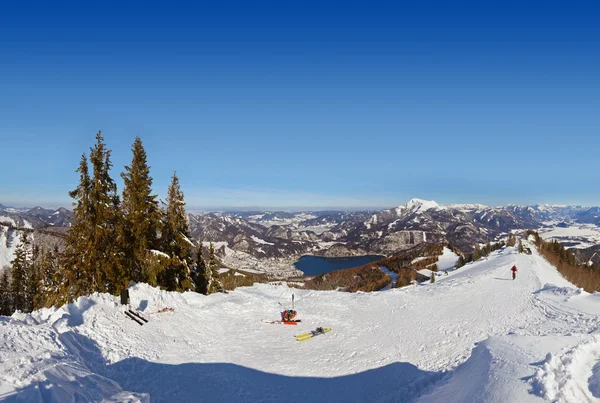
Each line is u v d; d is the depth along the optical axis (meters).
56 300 29.67
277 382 19.06
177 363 20.08
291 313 28.42
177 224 37.62
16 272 60.66
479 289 37.06
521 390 12.87
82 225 29.53
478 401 13.55
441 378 18.27
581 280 50.19
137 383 17.45
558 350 15.41
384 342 24.31
